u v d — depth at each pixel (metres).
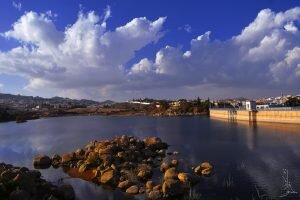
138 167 46.69
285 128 118.69
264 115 160.38
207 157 58.56
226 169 47.62
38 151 77.62
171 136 102.12
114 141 69.19
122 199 34.56
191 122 184.62
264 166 49.28
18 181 32.94
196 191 36.56
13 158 67.44
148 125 168.75
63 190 34.84
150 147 68.25
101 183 40.81
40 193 34.72
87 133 126.44
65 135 118.94
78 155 59.50
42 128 164.62
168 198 34.22
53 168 52.69
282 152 62.41
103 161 50.09
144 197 34.94
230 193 35.91
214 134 105.44
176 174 41.41
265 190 36.81
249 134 101.38
